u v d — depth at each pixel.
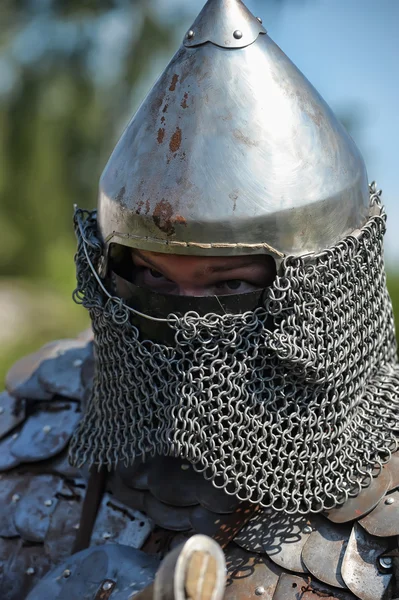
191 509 1.15
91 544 1.20
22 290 5.53
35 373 1.42
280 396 1.10
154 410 1.17
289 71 1.14
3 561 1.25
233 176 1.06
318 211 1.08
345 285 1.11
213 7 1.12
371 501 1.07
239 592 1.05
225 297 1.08
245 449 1.09
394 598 1.01
